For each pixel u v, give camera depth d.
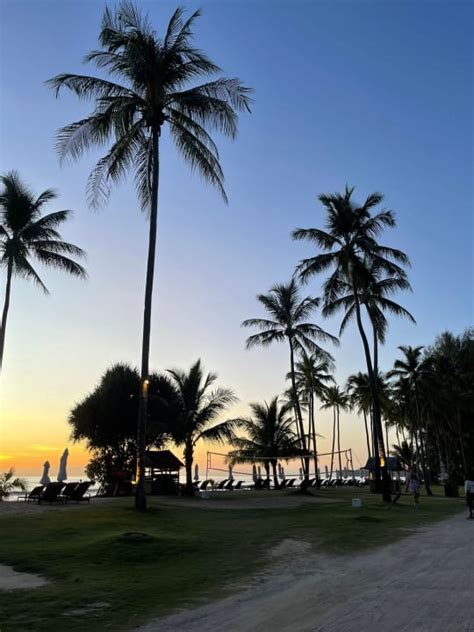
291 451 41.34
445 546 13.11
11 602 7.62
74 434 37.62
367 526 16.88
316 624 6.56
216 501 28.11
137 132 22.41
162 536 13.67
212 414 34.97
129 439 37.91
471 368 62.94
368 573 9.81
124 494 31.97
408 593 8.14
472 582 8.89
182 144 22.45
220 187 22.86
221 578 9.41
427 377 54.44
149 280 21.50
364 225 31.55
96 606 7.47
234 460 43.34
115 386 37.16
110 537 12.79
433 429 65.75
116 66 21.94
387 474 28.42
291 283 42.72
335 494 37.31
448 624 6.48
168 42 21.97
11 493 32.47
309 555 11.80
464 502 30.95
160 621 6.81
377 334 33.81
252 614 7.10
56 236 32.66
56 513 18.80
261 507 24.14
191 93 21.94
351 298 33.75
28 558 10.75
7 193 31.44
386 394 60.59
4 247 31.61
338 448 74.62
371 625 6.46
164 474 35.91
